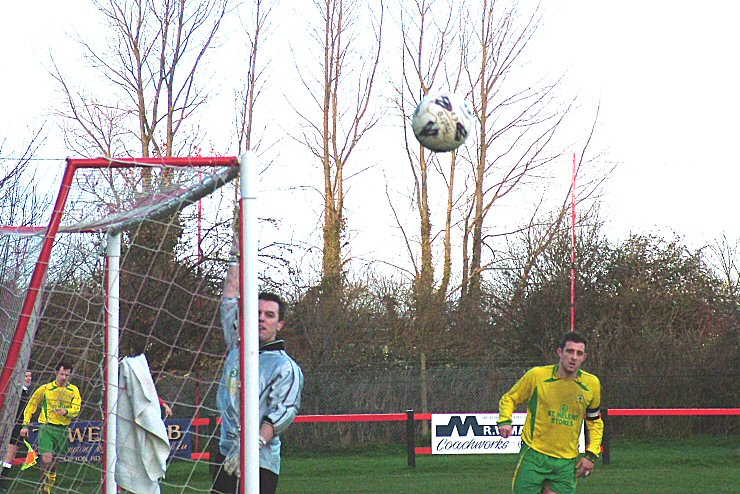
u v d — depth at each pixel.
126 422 6.32
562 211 25.77
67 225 6.78
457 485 12.80
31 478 12.46
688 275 23.14
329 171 29.06
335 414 18.16
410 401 18.50
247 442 5.37
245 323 5.46
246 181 5.64
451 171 29.11
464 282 27.45
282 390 5.63
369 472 14.52
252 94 27.03
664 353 20.23
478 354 23.12
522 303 23.05
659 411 15.15
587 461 7.60
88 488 10.23
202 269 15.81
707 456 15.89
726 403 19.56
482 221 28.81
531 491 7.53
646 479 13.20
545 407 7.49
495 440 15.05
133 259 15.55
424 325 22.78
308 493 12.12
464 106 5.92
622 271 22.86
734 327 20.33
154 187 6.31
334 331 20.69
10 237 7.36
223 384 5.89
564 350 7.45
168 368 16.62
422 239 28.86
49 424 10.86
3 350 7.14
